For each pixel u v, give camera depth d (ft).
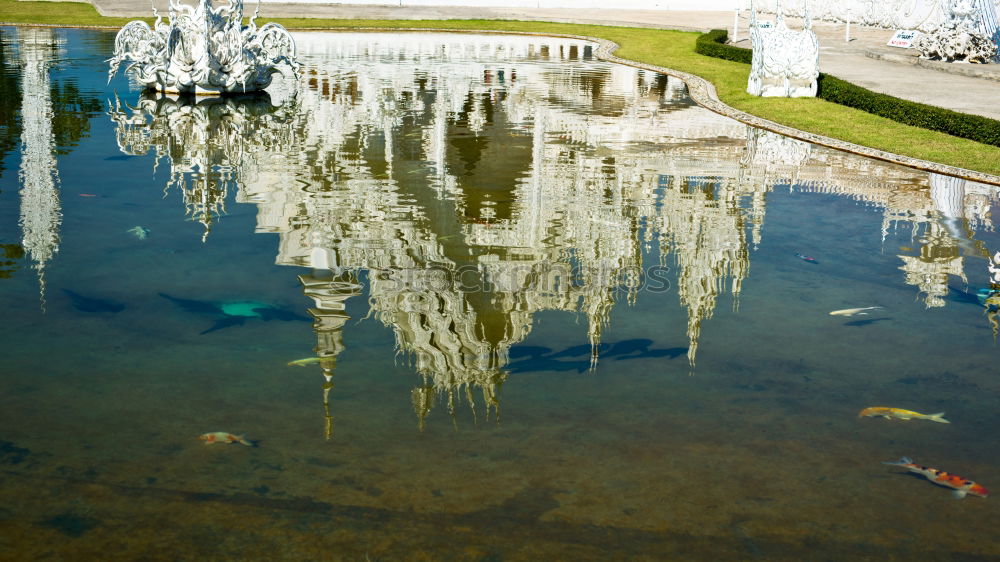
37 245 19.90
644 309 16.97
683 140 36.14
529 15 112.78
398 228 21.98
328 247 20.30
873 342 15.57
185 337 15.05
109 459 11.12
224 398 12.87
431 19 102.32
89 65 56.13
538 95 48.39
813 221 23.98
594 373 14.02
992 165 31.81
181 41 44.83
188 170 28.07
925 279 19.24
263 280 17.95
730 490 10.77
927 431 12.37
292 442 11.66
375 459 11.28
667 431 12.19
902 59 68.08
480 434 12.01
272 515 10.01
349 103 43.70
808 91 48.73
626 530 9.90
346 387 13.34
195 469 10.94
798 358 14.80
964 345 15.52
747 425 12.42
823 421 12.59
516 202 24.95
